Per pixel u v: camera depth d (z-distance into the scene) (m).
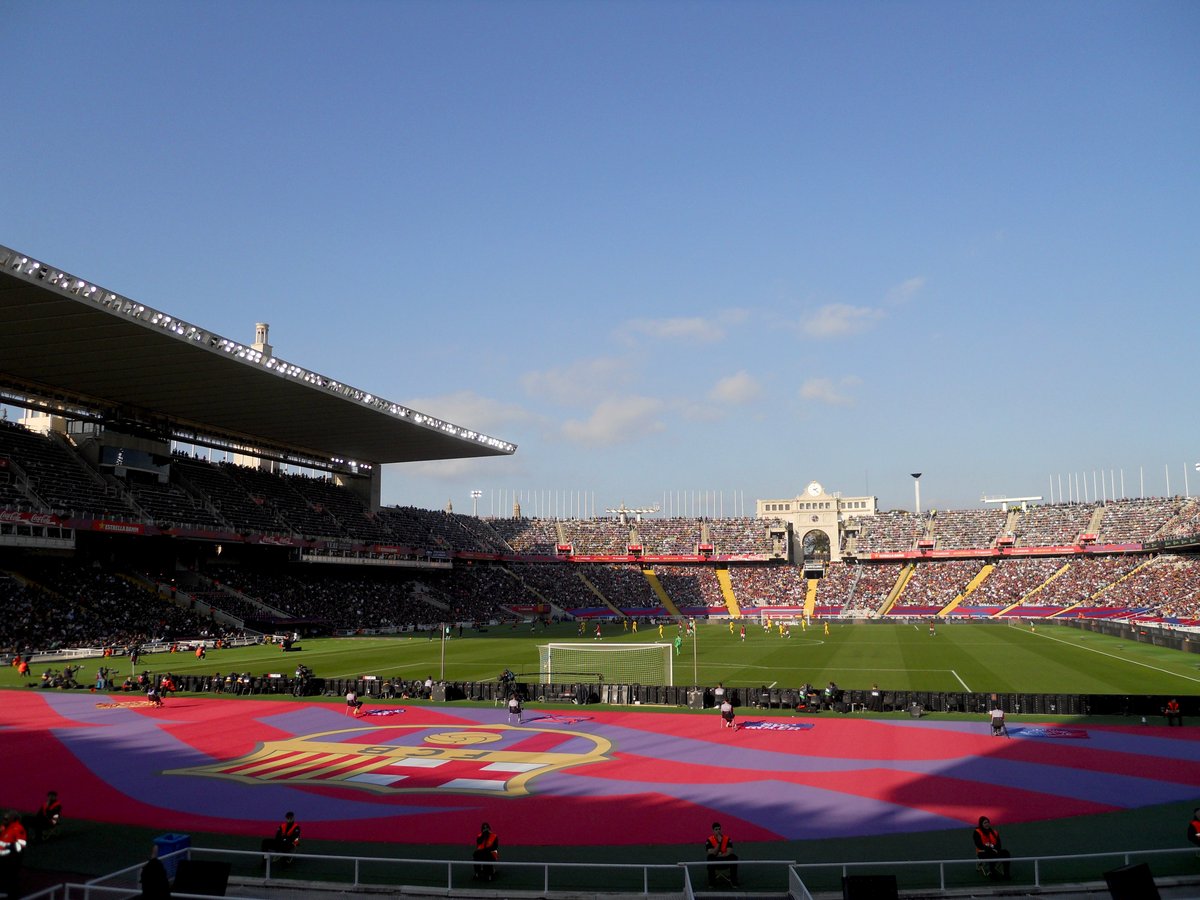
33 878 20.81
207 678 51.84
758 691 45.38
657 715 43.44
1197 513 118.44
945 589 128.50
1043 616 113.88
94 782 30.25
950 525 147.38
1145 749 34.28
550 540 158.25
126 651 72.19
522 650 78.81
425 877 21.09
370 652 76.81
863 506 164.62
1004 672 57.91
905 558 141.62
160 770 31.97
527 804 27.11
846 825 24.66
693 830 24.41
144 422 91.75
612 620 127.25
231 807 27.03
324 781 30.16
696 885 20.28
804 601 132.75
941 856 21.95
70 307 57.59
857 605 128.38
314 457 120.94
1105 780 29.48
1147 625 89.50
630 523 165.38
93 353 68.88
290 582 104.50
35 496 75.75
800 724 40.53
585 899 18.94
